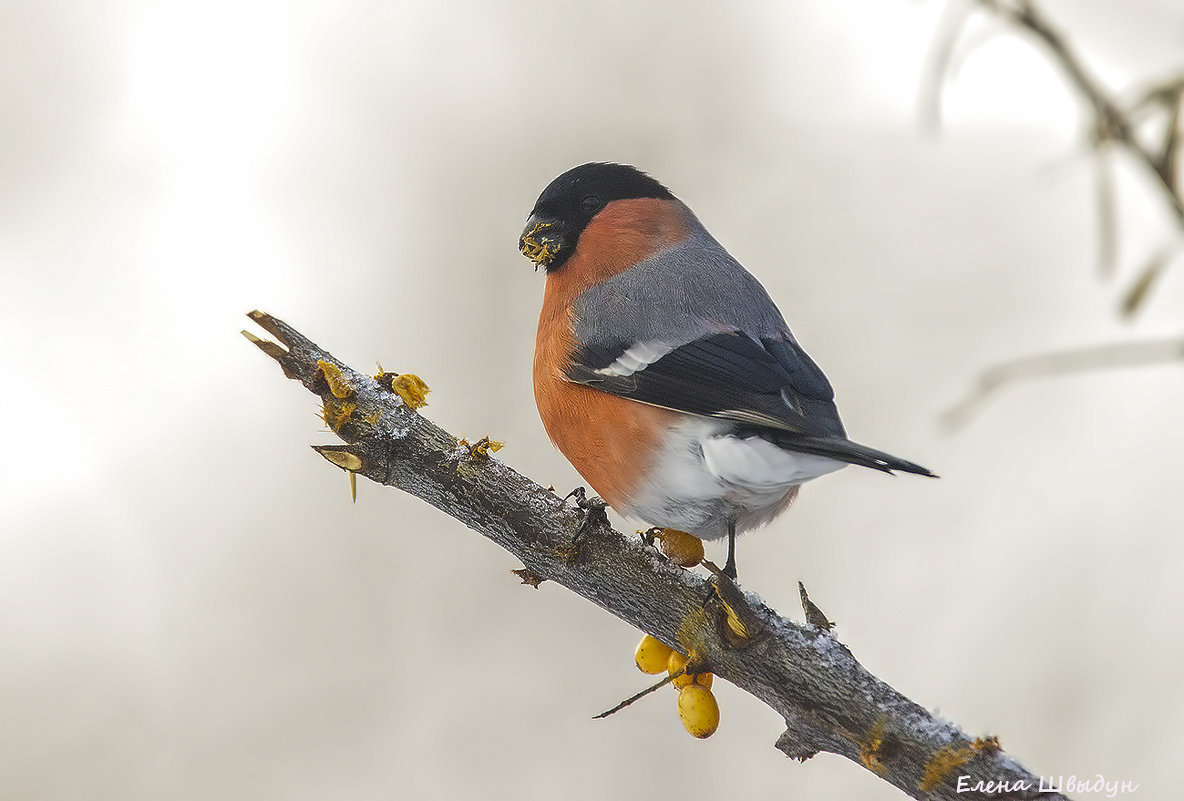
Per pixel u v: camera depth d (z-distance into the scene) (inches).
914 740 240.7
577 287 391.2
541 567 281.6
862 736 245.3
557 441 380.8
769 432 329.7
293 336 282.7
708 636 263.1
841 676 250.1
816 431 320.8
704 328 361.1
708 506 346.6
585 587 279.4
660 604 269.6
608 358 362.3
